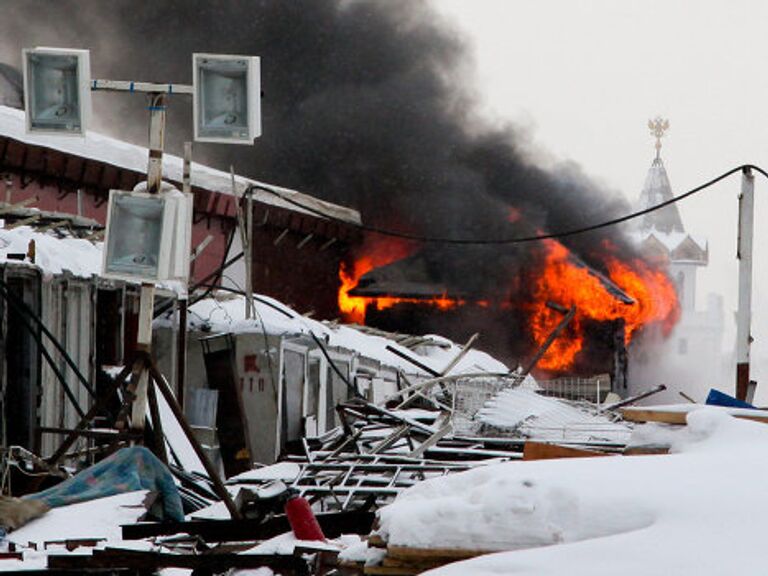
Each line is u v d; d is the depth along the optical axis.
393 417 45.59
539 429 47.47
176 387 60.34
